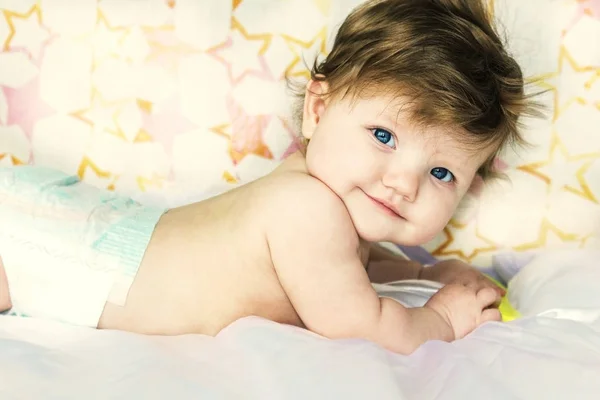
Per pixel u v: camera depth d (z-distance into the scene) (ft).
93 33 4.29
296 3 4.25
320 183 3.25
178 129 4.33
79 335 2.92
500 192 4.21
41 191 3.41
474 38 3.41
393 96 3.20
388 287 3.79
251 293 3.21
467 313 3.34
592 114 4.14
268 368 2.53
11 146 4.37
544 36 4.12
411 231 3.30
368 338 3.09
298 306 3.14
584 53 4.12
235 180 4.36
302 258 3.10
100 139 4.35
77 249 3.19
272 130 4.31
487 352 2.84
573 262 3.73
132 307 3.15
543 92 3.96
